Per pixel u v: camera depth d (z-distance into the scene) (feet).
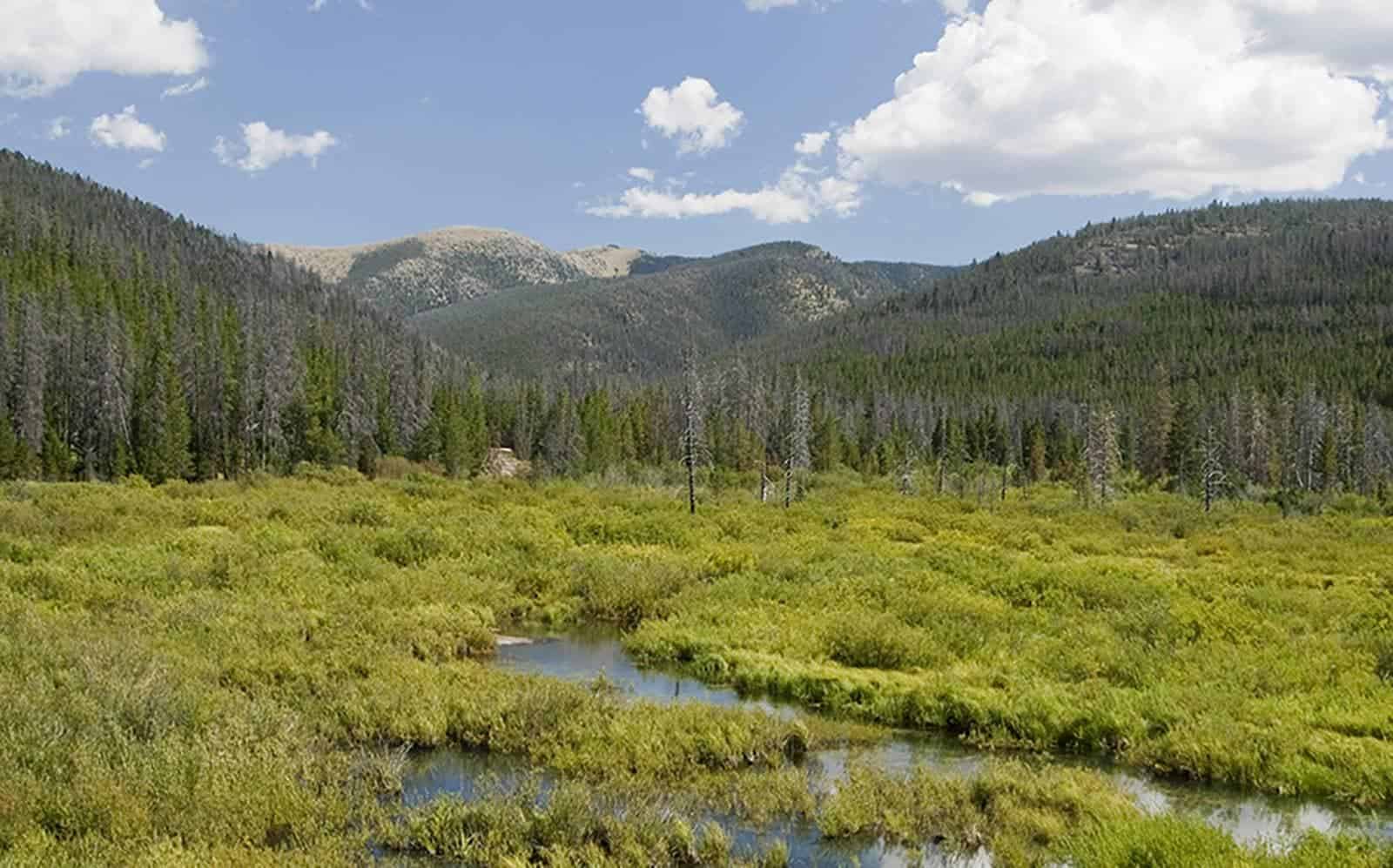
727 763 40.29
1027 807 35.24
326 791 33.65
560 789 34.14
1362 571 94.27
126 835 28.68
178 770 32.63
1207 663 52.60
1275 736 41.39
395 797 35.78
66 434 232.32
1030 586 76.48
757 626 62.69
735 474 241.35
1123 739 42.93
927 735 45.70
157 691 39.58
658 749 40.01
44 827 28.96
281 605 61.77
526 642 63.16
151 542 85.66
